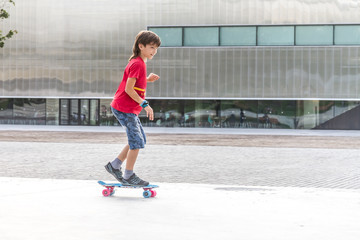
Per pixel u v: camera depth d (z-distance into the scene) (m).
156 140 24.00
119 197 6.55
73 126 42.56
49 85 43.06
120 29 42.12
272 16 40.41
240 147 19.78
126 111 6.69
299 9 40.12
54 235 4.36
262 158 15.16
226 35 40.97
